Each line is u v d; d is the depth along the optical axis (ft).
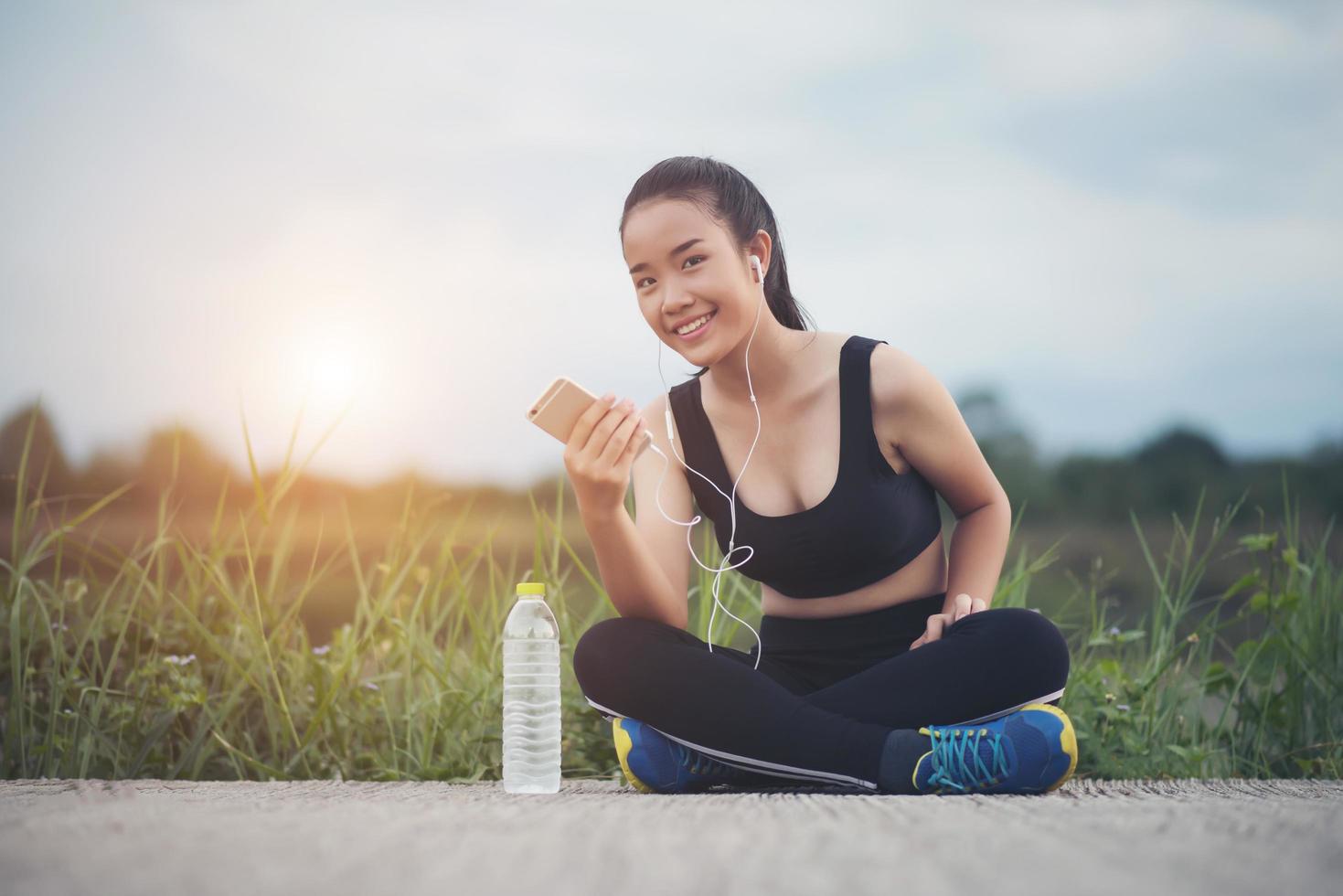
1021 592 9.82
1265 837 3.19
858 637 6.99
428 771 8.80
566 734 9.02
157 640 9.27
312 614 9.98
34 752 8.61
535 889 2.45
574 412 6.31
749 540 7.02
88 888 2.48
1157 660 9.64
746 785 6.38
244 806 4.41
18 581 8.97
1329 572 9.94
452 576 9.96
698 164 7.02
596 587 9.80
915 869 2.64
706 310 6.79
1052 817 3.74
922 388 6.84
